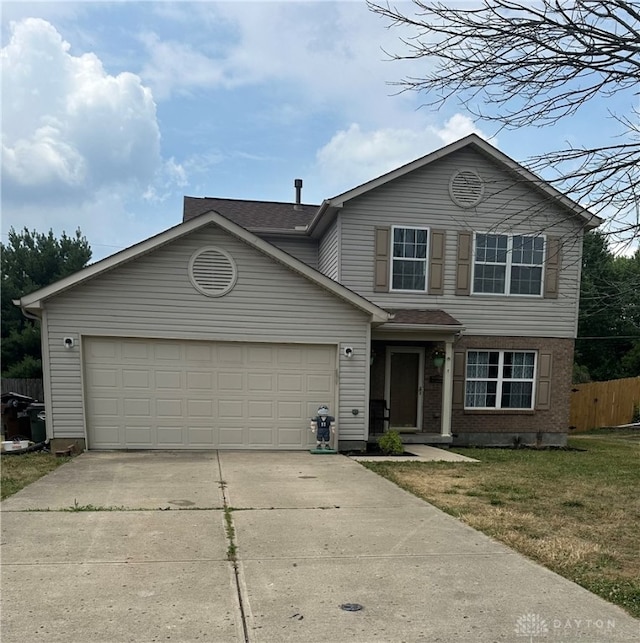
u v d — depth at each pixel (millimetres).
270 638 2715
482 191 11516
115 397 8836
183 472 7047
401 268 11531
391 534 4523
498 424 12094
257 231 12781
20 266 20516
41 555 3844
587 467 8688
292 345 9359
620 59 4121
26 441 9266
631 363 23938
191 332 9000
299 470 7453
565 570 3789
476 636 2787
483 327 11875
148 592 3236
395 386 11750
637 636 2828
